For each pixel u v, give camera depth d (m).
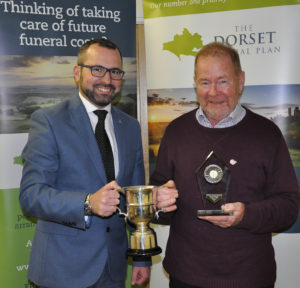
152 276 3.06
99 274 1.94
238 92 2.15
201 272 2.02
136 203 1.86
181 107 2.95
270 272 2.03
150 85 2.99
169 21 2.91
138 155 2.28
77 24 2.82
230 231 2.00
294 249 2.85
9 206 2.79
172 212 2.19
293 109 2.79
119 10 2.91
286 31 2.75
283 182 2.05
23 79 2.76
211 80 2.07
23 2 2.72
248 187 2.04
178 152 2.18
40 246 2.00
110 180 2.02
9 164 2.77
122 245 2.10
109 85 2.01
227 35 2.82
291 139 2.81
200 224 2.05
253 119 2.14
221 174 2.03
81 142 1.97
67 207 1.79
